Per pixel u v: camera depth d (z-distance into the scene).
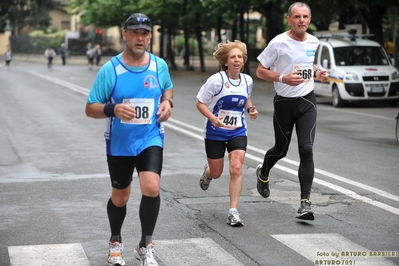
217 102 15.59
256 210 16.94
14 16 159.38
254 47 125.81
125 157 12.12
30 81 72.69
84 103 47.34
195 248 13.67
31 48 150.12
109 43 142.62
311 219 15.58
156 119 12.16
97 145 28.08
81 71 100.12
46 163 23.88
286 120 16.22
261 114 41.31
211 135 15.91
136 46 11.80
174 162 24.06
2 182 20.59
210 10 81.56
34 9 159.88
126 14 105.81
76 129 33.19
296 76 15.52
